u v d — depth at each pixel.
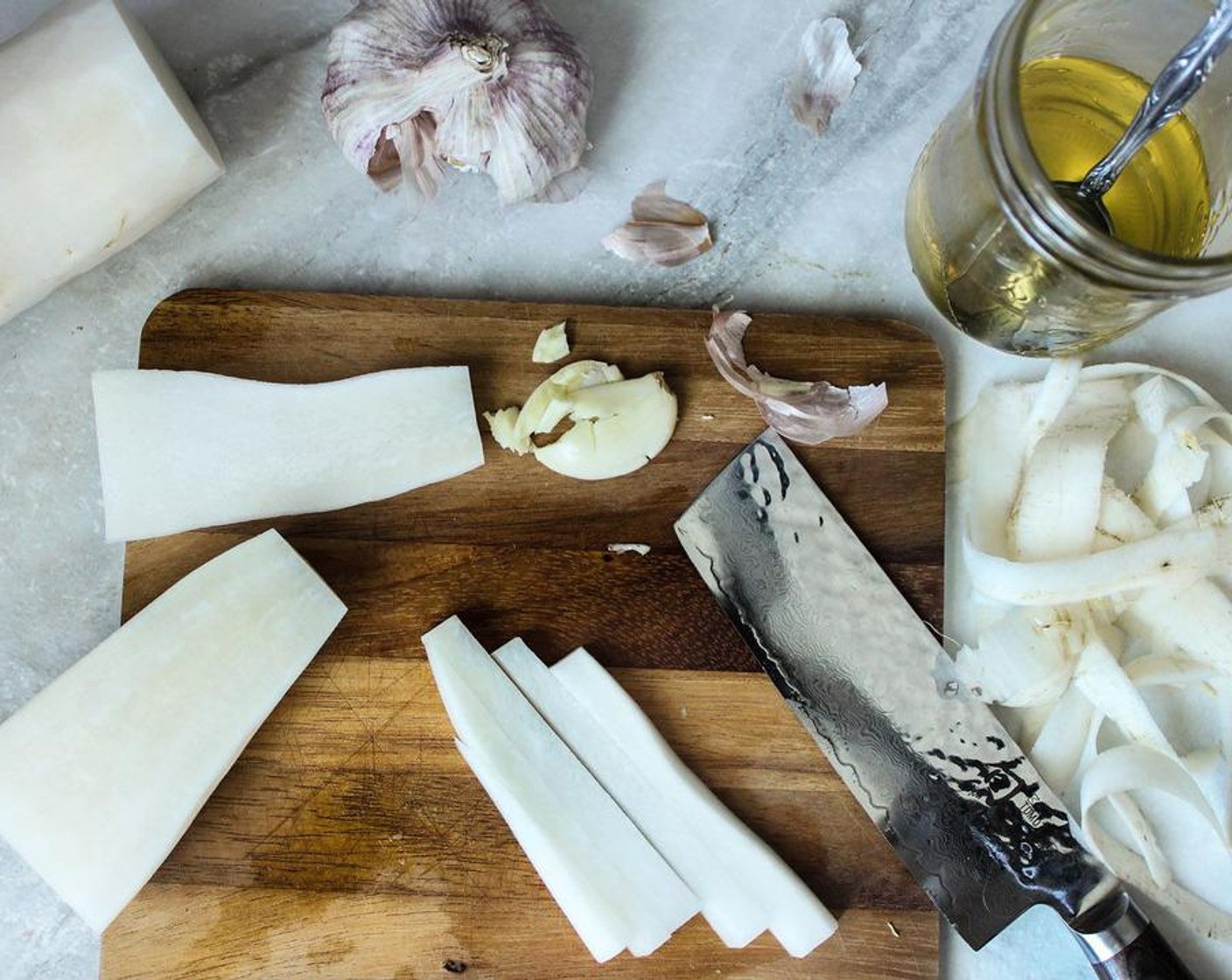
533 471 1.01
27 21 1.03
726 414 1.02
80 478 1.04
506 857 1.00
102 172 0.91
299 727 1.00
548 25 0.95
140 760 0.97
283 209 1.05
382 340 1.01
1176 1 0.81
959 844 1.00
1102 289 0.78
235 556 0.98
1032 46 0.85
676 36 1.06
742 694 1.01
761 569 1.01
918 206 0.94
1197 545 0.98
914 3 1.06
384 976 1.00
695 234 1.05
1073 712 1.02
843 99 1.07
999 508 1.03
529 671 1.00
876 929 1.01
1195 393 1.02
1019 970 1.04
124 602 1.00
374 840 1.00
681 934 1.01
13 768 0.96
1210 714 1.04
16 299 0.95
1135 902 1.04
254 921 1.00
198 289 1.01
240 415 1.00
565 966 1.01
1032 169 0.73
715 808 1.00
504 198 1.01
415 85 0.92
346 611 0.99
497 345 1.01
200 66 1.04
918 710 1.01
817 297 1.06
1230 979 1.03
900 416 1.02
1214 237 0.87
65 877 0.96
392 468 1.00
